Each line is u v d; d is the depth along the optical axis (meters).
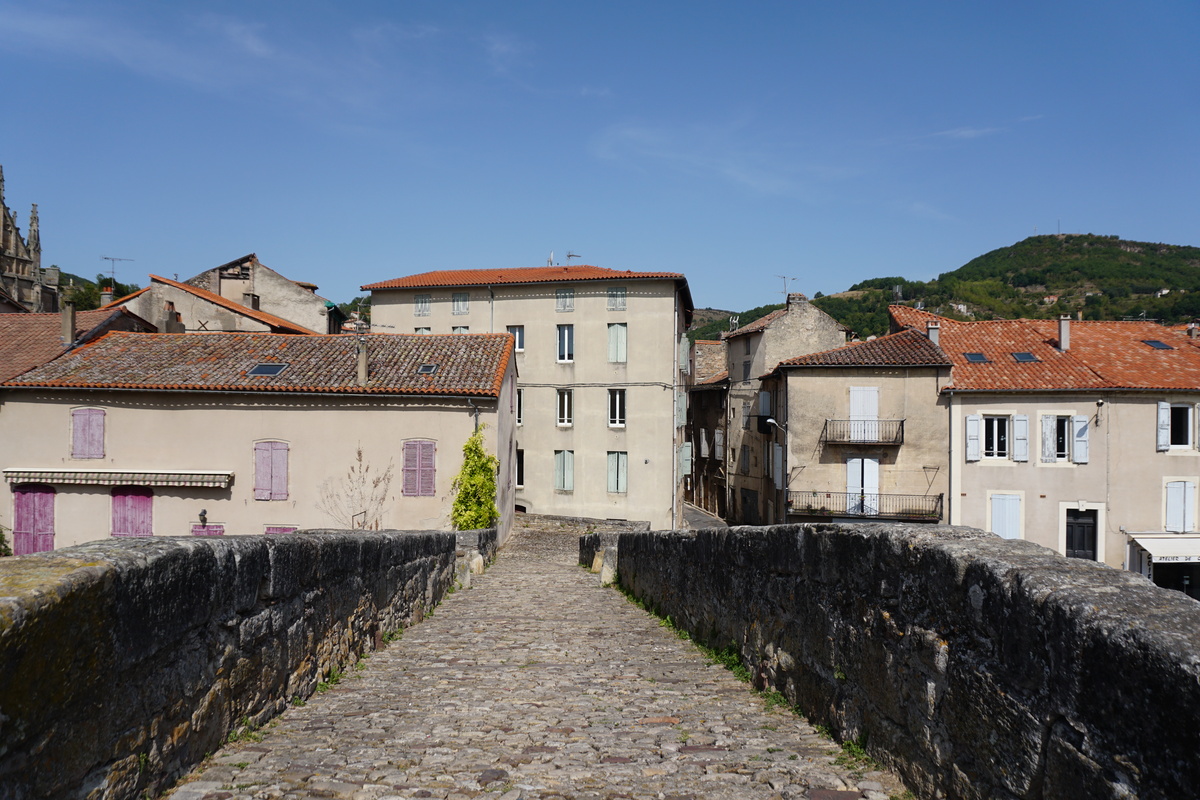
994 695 2.97
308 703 5.69
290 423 24.34
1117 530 30.52
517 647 8.42
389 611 8.96
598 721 5.18
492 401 24.34
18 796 2.51
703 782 3.87
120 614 3.18
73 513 24.05
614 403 36.09
